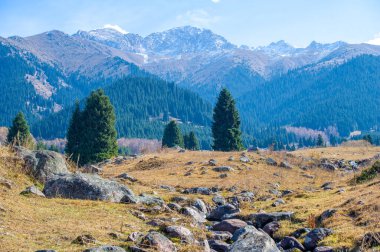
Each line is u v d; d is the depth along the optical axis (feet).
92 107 211.00
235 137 260.01
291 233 57.21
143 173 140.15
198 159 166.50
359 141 295.48
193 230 54.95
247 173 136.67
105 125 210.79
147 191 94.84
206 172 135.74
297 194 89.66
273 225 61.36
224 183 118.42
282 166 152.35
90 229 47.62
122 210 62.03
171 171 142.51
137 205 67.87
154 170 147.84
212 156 173.47
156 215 63.00
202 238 51.06
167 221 57.93
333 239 49.57
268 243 38.83
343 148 241.76
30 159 81.15
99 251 35.76
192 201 81.76
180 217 62.95
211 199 91.20
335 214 59.72
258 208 78.43
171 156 179.22
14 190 65.87
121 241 43.83
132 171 154.81
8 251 35.58
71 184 70.54
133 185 107.55
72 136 220.02
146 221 57.77
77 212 56.90
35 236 42.04
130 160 186.09
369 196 65.36
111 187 72.64
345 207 63.46
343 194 76.33
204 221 69.21
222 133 260.83
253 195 100.12
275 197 93.20
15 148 83.82
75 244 40.40
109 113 212.64
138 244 40.83
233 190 109.29
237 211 74.33
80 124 216.13
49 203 60.64
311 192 91.45
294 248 50.39
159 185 111.96
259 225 65.82
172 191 104.73
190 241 46.65
